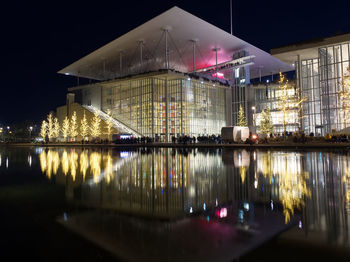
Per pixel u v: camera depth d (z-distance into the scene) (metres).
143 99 49.34
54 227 3.53
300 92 41.12
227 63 51.53
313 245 2.88
